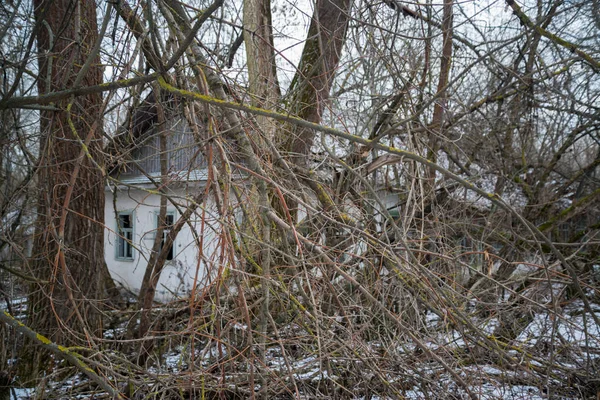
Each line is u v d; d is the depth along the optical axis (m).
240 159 4.39
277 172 4.74
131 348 5.33
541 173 8.66
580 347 5.18
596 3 5.45
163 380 4.12
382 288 4.46
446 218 6.03
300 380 4.36
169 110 4.76
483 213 7.09
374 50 5.46
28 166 4.81
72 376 5.33
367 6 4.72
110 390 3.35
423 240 4.91
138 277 12.48
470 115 7.78
